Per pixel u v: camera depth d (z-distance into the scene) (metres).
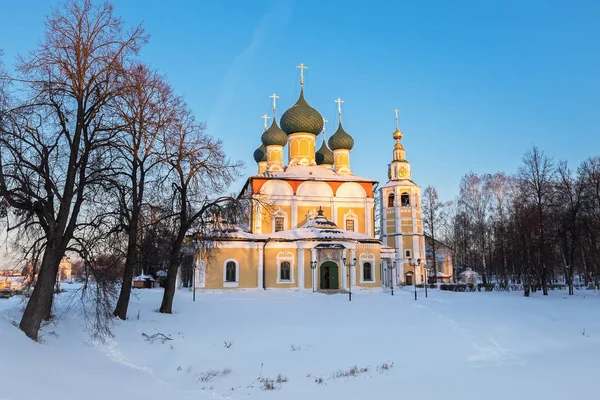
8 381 11.62
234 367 18.80
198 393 14.99
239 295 47.31
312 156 67.56
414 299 43.25
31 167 17.69
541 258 51.25
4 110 17.84
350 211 60.84
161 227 30.14
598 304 38.31
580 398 12.99
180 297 43.47
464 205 80.75
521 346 22.03
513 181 76.56
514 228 57.41
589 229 52.41
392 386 15.20
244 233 54.47
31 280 20.25
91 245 21.61
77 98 19.16
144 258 31.55
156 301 37.34
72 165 18.97
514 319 29.41
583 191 53.50
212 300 41.28
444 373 16.91
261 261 52.22
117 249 25.92
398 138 75.38
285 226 59.09
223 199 32.62
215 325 28.56
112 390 13.96
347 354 20.95
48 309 20.58
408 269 70.06
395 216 71.38
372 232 61.09
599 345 21.55
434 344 22.70
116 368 17.23
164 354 20.44
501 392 13.83
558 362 17.94
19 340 16.06
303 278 51.81
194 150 29.11
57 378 13.52
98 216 22.28
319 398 14.13
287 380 16.72
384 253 61.97
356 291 52.38
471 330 25.81
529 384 14.59
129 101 23.08
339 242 52.25
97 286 20.66
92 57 19.94
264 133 71.31
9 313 20.91
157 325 26.53
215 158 30.36
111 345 20.69
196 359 19.97
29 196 18.05
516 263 59.44
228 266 51.53
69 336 19.91
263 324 29.47
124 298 26.72
